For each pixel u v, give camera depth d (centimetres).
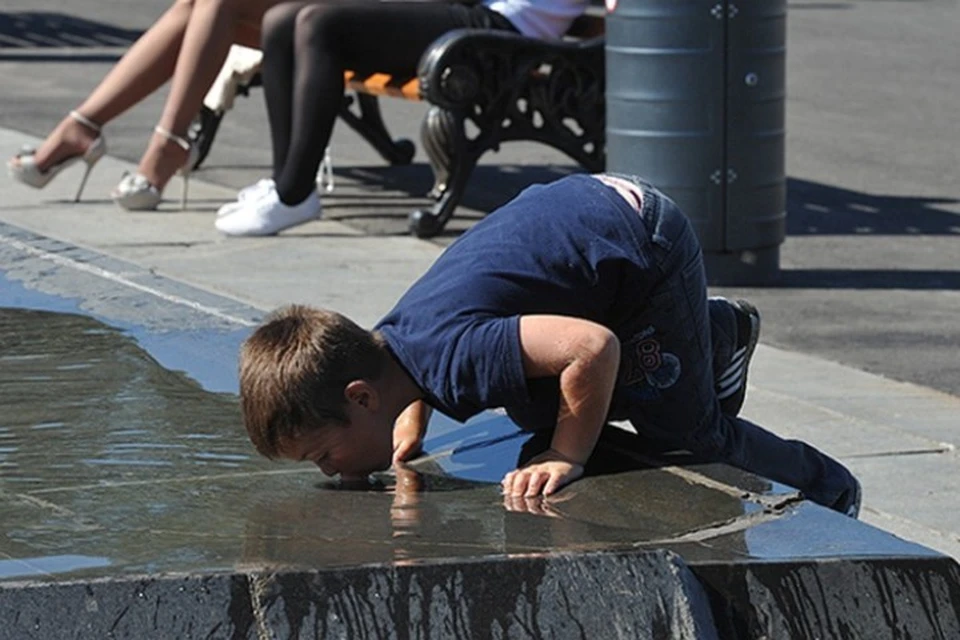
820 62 3950
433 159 2083
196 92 2134
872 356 1592
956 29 4609
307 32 1994
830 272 1956
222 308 1201
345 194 2373
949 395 1459
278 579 623
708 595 657
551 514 741
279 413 771
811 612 659
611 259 828
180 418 924
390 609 627
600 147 2159
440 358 790
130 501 765
